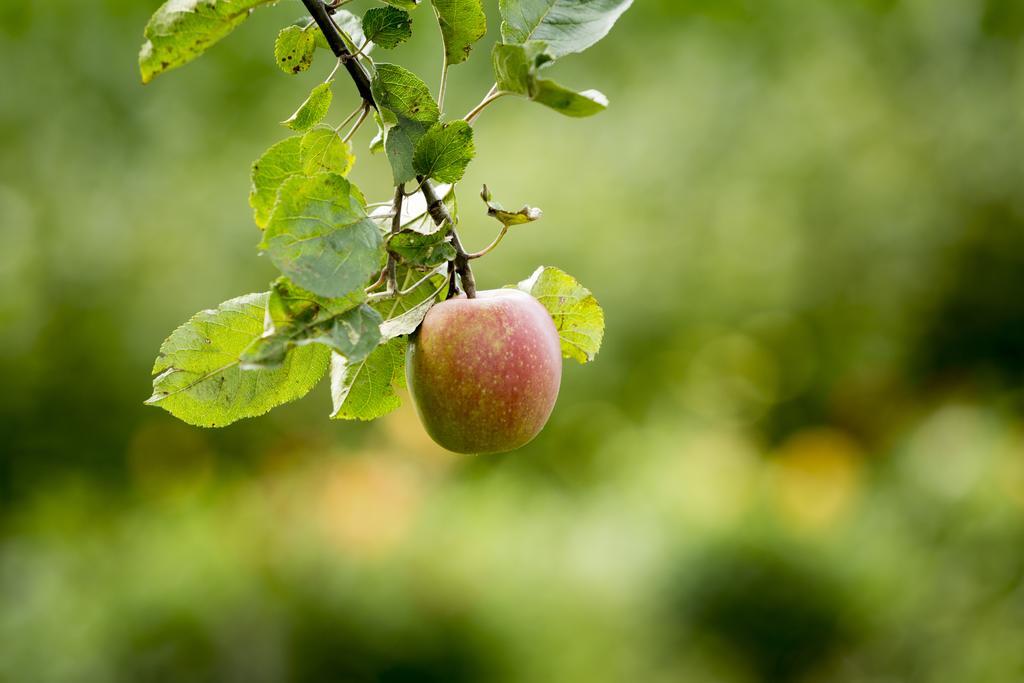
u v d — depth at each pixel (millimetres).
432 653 6074
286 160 1791
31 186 8562
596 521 8586
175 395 1664
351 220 1440
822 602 6996
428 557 6777
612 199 9719
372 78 1640
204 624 6293
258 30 9062
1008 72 9211
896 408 11555
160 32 1658
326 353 1721
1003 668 6812
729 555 7074
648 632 7090
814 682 7129
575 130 10039
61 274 8484
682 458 10195
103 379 8844
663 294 9906
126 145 8805
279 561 6789
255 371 1691
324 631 6152
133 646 6277
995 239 9727
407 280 1834
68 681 6141
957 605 7297
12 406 8844
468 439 1808
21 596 7398
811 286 10250
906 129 9703
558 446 10930
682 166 9945
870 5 9133
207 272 8562
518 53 1454
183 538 7633
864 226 9922
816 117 9961
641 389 10836
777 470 11125
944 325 10539
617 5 1746
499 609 6344
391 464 9688
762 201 10039
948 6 9125
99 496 9383
